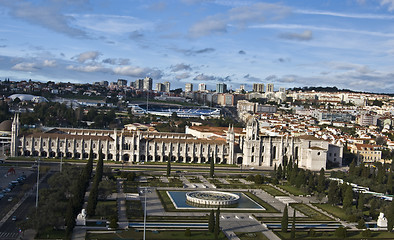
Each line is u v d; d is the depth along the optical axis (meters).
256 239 162.12
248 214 197.62
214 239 158.12
